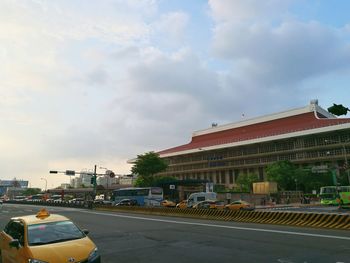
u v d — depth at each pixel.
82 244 7.82
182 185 76.12
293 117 96.81
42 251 7.38
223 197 63.34
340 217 18.09
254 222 23.27
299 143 87.69
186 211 31.20
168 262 10.41
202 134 124.31
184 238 15.38
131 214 37.16
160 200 60.56
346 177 71.81
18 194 176.25
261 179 95.88
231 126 114.06
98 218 30.03
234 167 102.62
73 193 145.38
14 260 8.11
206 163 112.44
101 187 118.38
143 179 88.25
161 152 131.25
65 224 8.92
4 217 34.62
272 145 94.31
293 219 20.78
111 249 13.08
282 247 12.32
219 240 14.45
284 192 71.06
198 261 10.37
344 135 79.38
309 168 77.62
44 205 77.62
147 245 13.74
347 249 11.72
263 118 104.75
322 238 14.41
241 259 10.44
